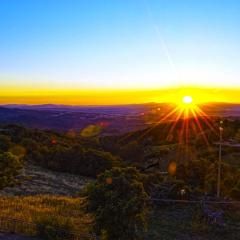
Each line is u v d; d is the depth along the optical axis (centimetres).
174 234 2573
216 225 2756
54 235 2119
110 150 10525
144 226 1931
